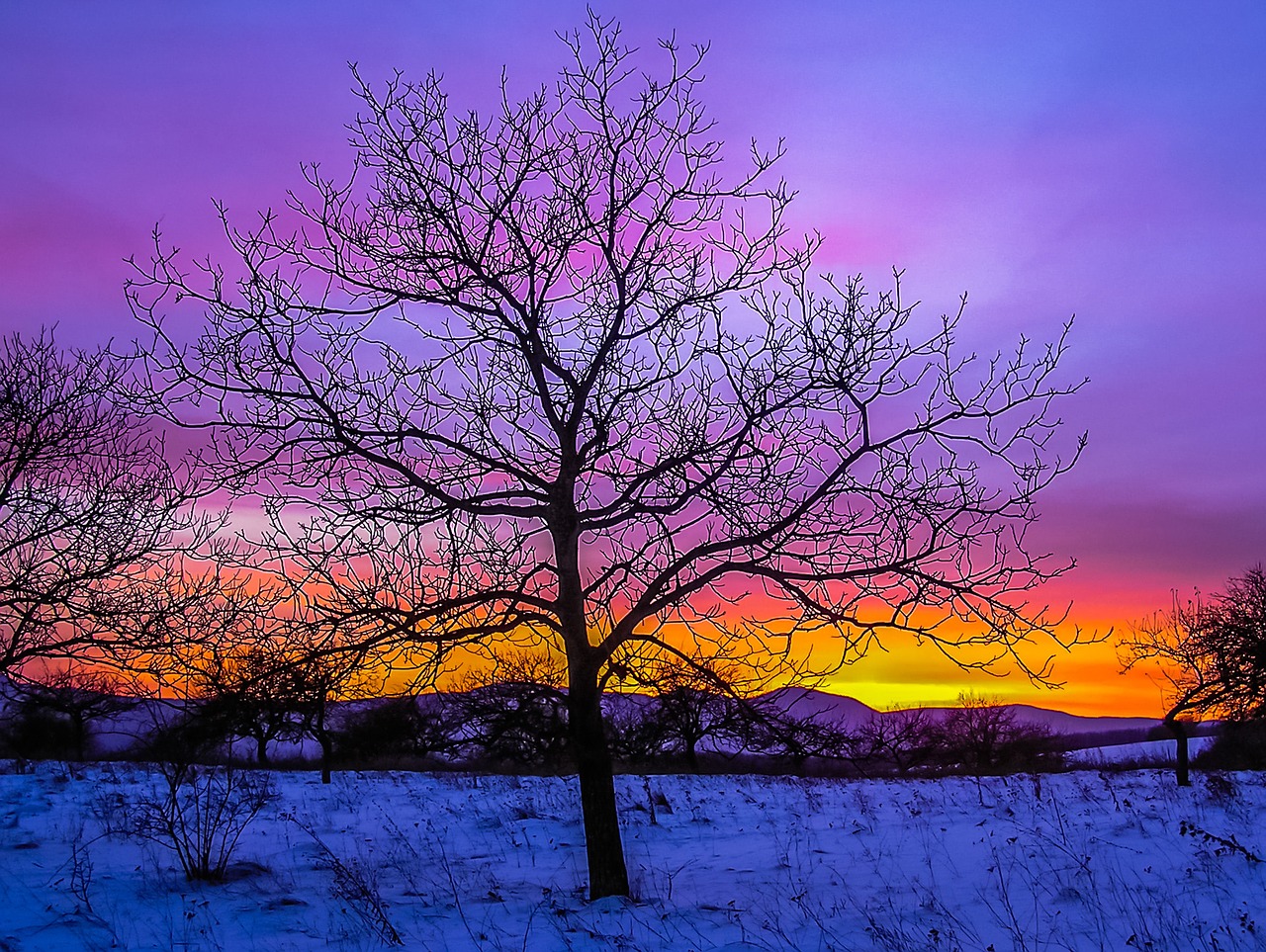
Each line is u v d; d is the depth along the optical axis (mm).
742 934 7969
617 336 9609
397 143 9453
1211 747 32688
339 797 17453
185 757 10727
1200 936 7328
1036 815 14953
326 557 8297
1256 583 21297
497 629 8812
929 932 7762
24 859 10867
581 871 11359
